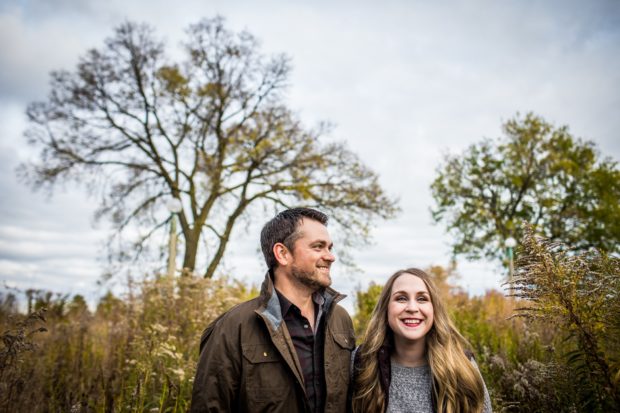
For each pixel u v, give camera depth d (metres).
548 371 2.93
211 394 2.20
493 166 25.83
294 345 2.31
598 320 2.57
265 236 2.55
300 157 17.94
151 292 5.93
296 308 2.34
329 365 2.32
